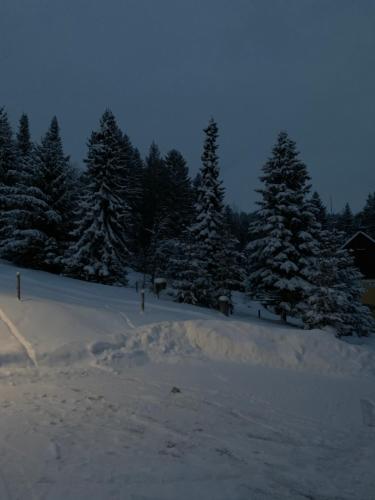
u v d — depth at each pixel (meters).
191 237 26.17
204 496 3.64
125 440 4.82
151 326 10.59
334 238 24.61
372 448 5.06
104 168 27.41
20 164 35.97
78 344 9.10
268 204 23.41
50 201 27.86
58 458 4.24
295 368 9.30
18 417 5.40
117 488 3.69
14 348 8.59
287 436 5.30
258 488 3.86
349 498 3.78
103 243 26.88
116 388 6.99
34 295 14.30
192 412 5.98
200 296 23.88
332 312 18.25
